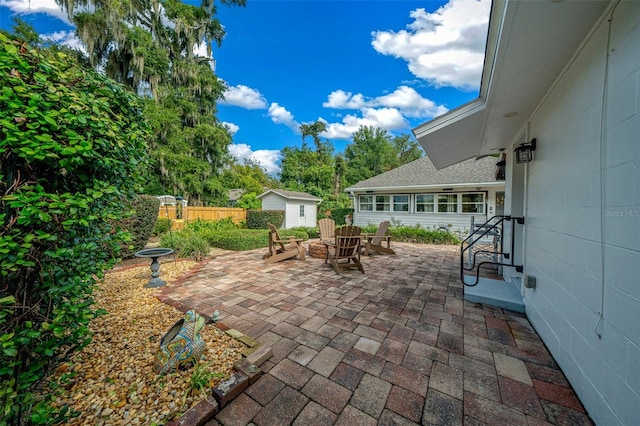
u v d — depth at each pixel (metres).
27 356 1.27
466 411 1.44
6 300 0.98
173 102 13.54
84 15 10.20
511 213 3.79
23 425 1.16
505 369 1.82
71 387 1.55
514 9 1.47
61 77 1.33
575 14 1.48
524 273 2.92
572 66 1.87
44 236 1.13
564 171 1.96
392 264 5.25
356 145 27.00
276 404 1.48
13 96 1.10
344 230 4.43
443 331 2.37
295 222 15.18
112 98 1.64
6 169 1.17
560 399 1.55
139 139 1.84
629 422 1.14
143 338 2.16
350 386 1.63
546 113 2.43
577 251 1.69
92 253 1.53
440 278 4.18
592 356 1.45
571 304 1.74
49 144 1.12
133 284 3.77
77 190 1.46
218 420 1.37
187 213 11.08
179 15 13.47
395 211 11.16
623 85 1.27
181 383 1.61
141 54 11.73
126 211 1.72
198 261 5.44
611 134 1.37
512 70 2.06
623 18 1.28
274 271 4.61
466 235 9.42
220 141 15.43
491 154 4.95
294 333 2.32
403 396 1.55
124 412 1.39
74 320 1.34
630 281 1.18
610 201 1.35
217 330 2.30
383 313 2.77
